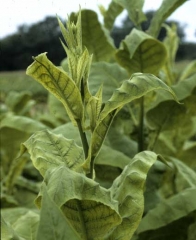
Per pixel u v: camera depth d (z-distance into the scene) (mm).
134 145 1716
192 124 2119
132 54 1546
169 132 2123
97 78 1635
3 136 2244
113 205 936
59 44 2371
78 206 969
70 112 1035
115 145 1693
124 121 1776
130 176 1058
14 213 1727
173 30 2365
